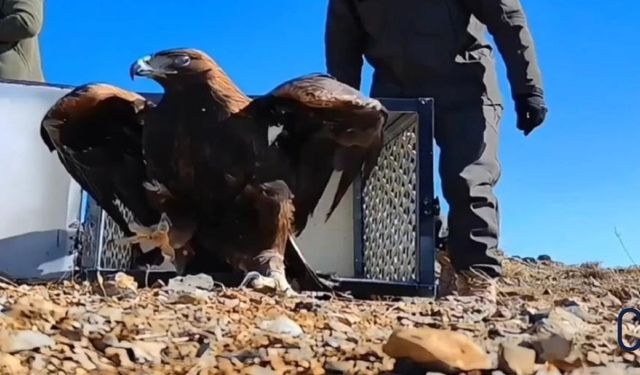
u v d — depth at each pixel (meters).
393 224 4.07
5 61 4.76
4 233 3.98
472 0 4.14
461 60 4.12
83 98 3.66
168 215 3.64
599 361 2.62
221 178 3.55
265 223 3.58
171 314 2.93
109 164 3.79
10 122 4.01
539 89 4.12
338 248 4.35
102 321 2.77
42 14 4.81
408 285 3.88
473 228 4.00
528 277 5.21
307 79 3.50
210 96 3.51
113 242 4.04
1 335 2.57
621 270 5.62
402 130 4.01
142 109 3.71
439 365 2.50
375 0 4.21
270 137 3.60
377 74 4.29
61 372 2.48
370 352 2.63
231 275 3.64
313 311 3.17
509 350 2.53
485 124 4.09
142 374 2.51
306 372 2.54
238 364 2.57
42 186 4.02
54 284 3.59
